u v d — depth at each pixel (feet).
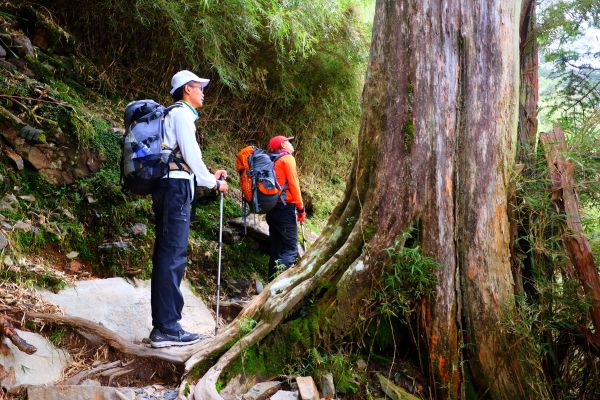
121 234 13.91
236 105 21.45
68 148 13.87
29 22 16.02
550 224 10.36
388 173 10.22
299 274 10.66
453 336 9.76
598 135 10.50
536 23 12.12
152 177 10.14
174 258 10.46
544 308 10.05
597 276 9.89
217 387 9.30
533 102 11.56
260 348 9.98
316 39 19.53
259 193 14.87
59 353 9.85
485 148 10.01
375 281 9.95
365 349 10.39
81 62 17.07
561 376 10.68
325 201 23.00
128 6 16.93
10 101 13.34
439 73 10.09
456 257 9.91
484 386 9.83
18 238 11.80
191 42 17.15
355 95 24.06
